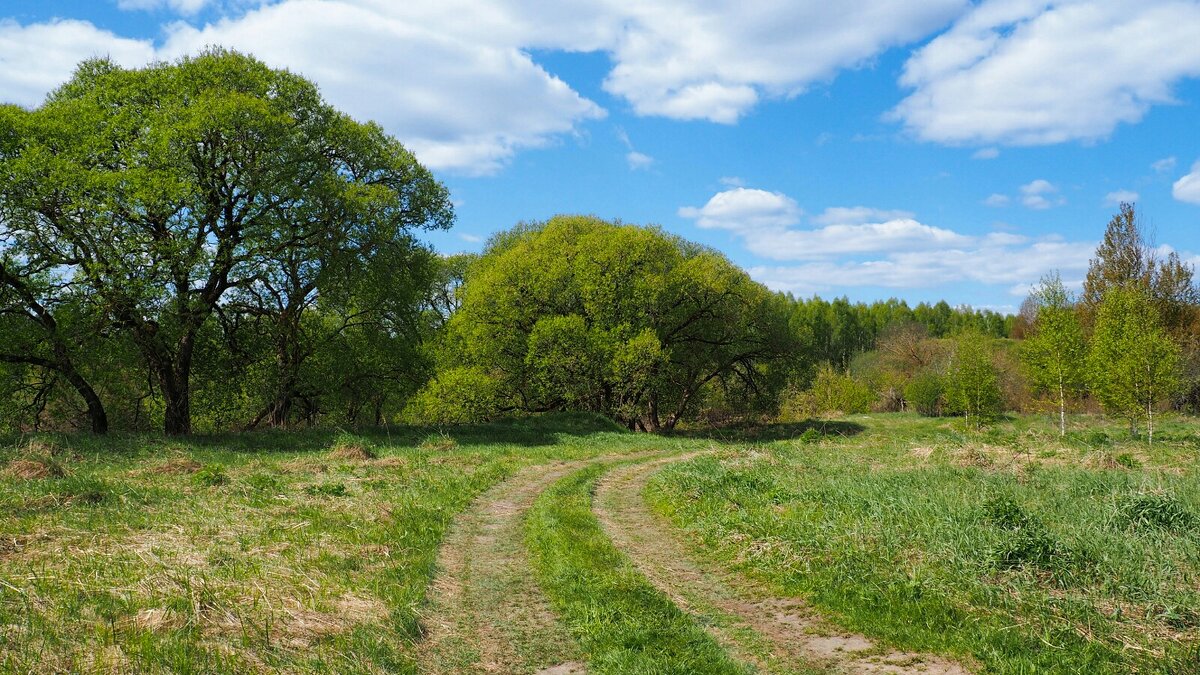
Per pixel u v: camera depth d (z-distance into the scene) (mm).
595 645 6582
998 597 7020
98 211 20750
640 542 10578
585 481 16078
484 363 35656
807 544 9141
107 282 20562
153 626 5715
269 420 28734
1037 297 32000
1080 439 24656
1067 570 7426
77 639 5426
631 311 35562
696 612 7555
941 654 6227
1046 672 5613
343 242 24531
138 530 9219
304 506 11414
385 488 13789
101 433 20781
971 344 36875
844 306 113938
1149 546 8086
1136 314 32781
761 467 16156
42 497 10539
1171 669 5500
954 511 9773
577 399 36344
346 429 24656
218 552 8266
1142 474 14219
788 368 40875
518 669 6203
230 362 26078
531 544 10141
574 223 40500
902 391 64875
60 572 7016
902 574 7875
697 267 36562
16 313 21219
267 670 5398
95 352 21266
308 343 27562
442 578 8594
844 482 13016
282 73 24984
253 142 22234
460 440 23891
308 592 7254
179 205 21609
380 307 27672
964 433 27609
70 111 21922
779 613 7516
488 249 48781
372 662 5816
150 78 23000
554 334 33156
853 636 6809
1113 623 6297
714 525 10789
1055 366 28797
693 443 26812
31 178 19891
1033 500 11328
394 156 27922
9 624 5570
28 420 25125
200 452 18344
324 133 25531
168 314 21297
